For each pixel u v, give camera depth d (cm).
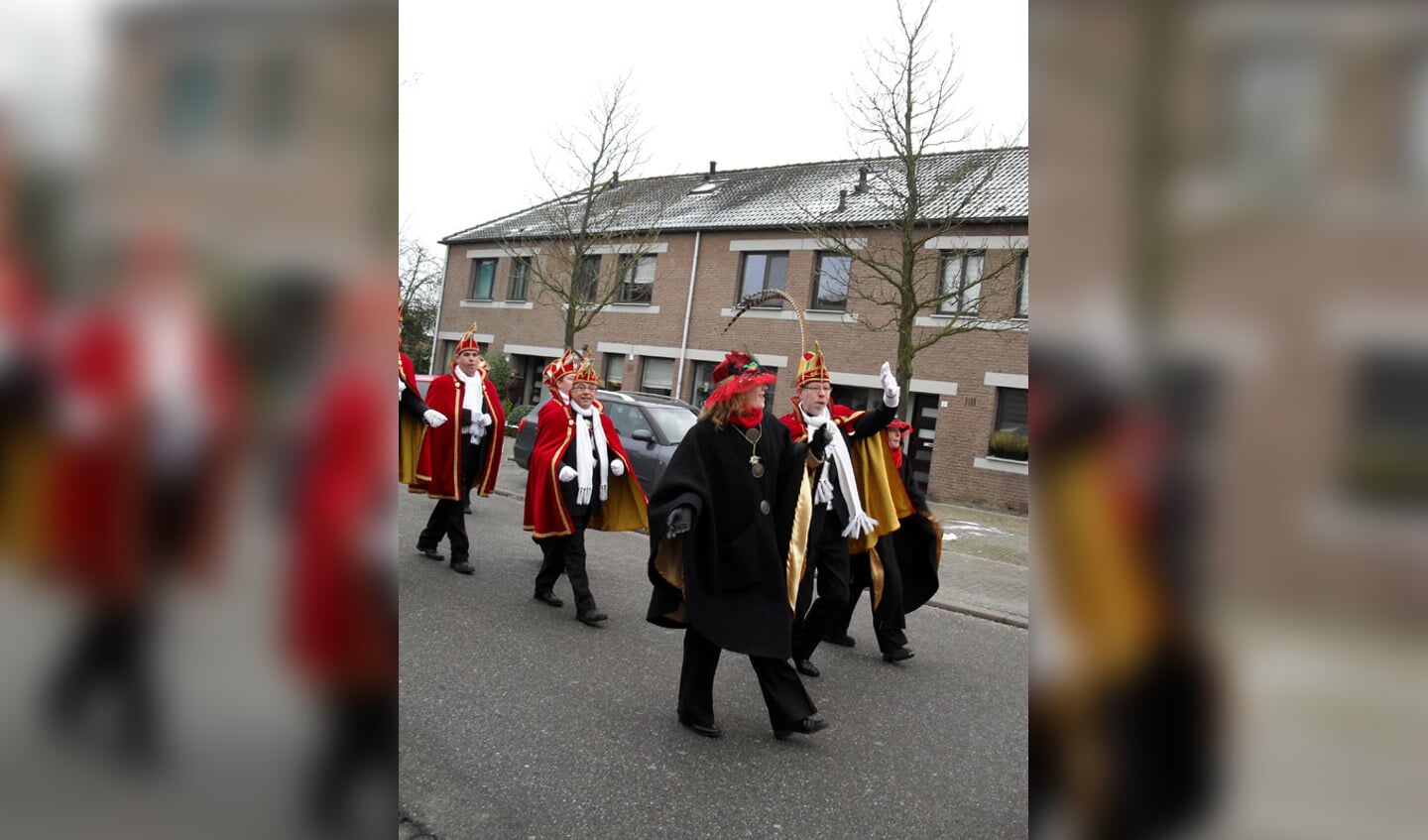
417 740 379
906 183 1555
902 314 1460
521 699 440
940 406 1738
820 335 1917
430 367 2748
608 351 2280
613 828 320
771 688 420
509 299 2566
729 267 2097
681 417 1171
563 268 2252
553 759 374
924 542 620
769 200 2188
